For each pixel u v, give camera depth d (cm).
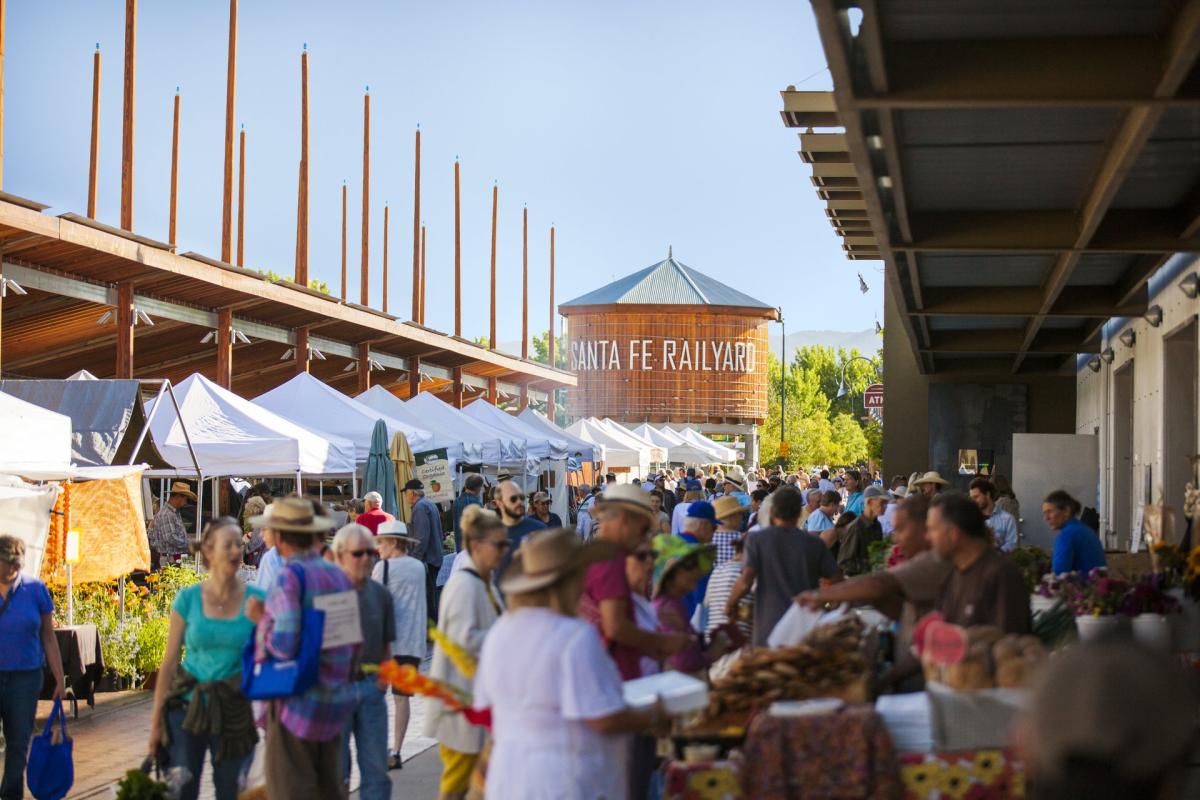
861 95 799
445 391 5441
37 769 860
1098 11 739
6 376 3469
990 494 1362
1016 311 1694
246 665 664
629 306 8894
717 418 9000
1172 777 265
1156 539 1097
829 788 497
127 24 2861
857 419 11762
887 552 1180
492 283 5575
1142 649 269
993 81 790
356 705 683
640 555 665
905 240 1248
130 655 1354
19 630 877
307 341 3434
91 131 3244
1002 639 524
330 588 667
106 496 1393
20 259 2291
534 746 459
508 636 471
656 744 646
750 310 9012
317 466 1861
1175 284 1474
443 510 2117
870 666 589
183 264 2484
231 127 3294
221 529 720
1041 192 1161
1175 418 1577
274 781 662
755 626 891
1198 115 900
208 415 1827
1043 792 269
